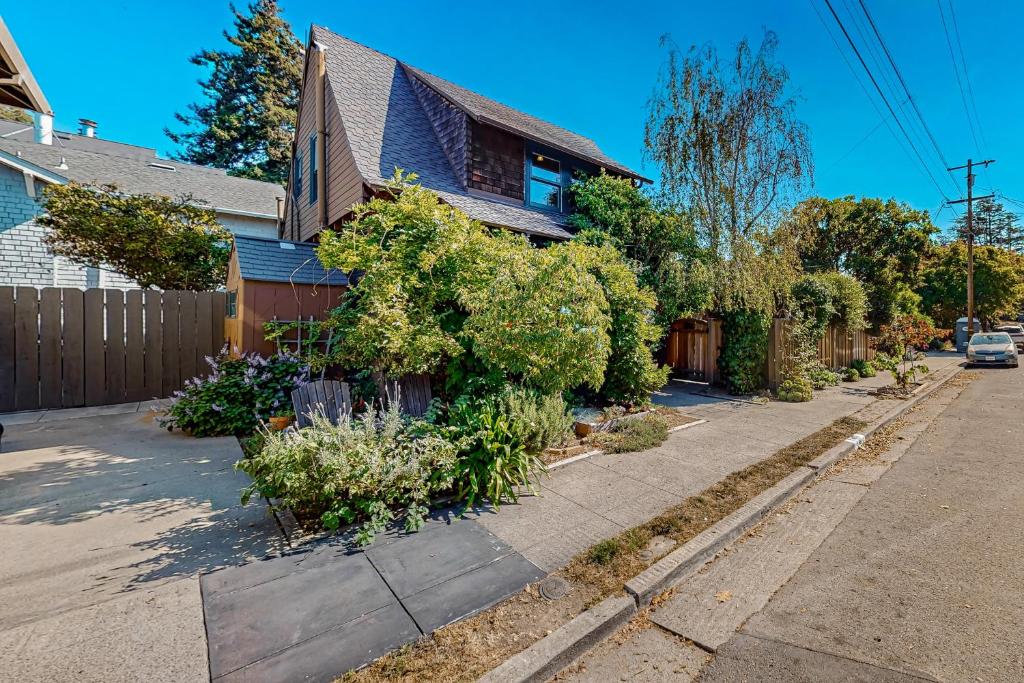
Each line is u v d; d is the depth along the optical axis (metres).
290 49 31.31
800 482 4.50
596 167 12.13
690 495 4.09
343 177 9.21
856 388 10.60
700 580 2.92
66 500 3.70
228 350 7.63
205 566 2.81
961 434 6.59
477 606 2.49
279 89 30.19
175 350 7.54
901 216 20.09
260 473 3.36
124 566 2.78
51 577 2.63
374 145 9.19
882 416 7.53
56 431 5.70
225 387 5.83
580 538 3.27
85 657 2.02
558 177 11.79
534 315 4.82
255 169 28.09
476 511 3.72
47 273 10.13
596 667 2.18
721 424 6.87
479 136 10.09
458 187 9.75
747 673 2.08
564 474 4.62
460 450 4.01
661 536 3.32
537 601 2.55
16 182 9.77
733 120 9.44
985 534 3.43
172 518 3.43
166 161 17.33
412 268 5.75
